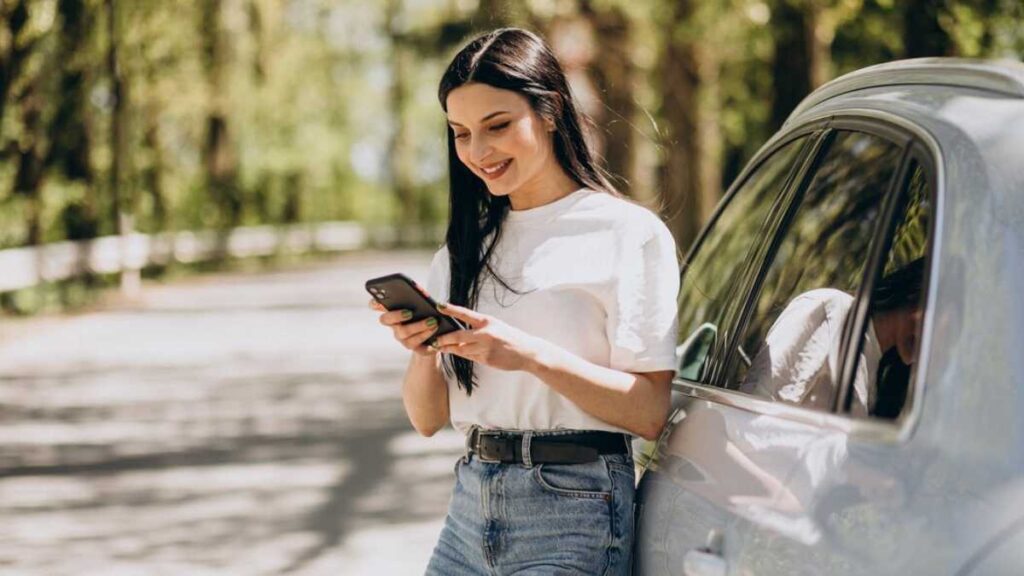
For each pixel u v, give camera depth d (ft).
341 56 209.97
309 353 60.03
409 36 120.37
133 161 118.42
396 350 60.95
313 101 180.04
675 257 11.41
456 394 11.55
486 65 11.28
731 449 9.92
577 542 10.96
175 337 67.05
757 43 65.57
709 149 84.99
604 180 11.71
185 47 128.47
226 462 35.65
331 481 33.12
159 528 28.55
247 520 29.19
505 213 11.63
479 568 11.42
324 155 184.65
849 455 8.32
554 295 11.20
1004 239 7.84
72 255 87.51
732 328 11.69
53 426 41.42
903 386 8.27
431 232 219.00
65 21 97.55
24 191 91.97
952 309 7.89
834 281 9.89
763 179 13.11
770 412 9.74
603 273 11.14
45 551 26.73
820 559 8.04
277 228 159.33
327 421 41.91
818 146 11.51
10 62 89.04
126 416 43.16
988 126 8.54
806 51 57.88
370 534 27.89
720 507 9.56
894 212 9.18
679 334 14.48
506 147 11.25
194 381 51.13
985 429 7.43
